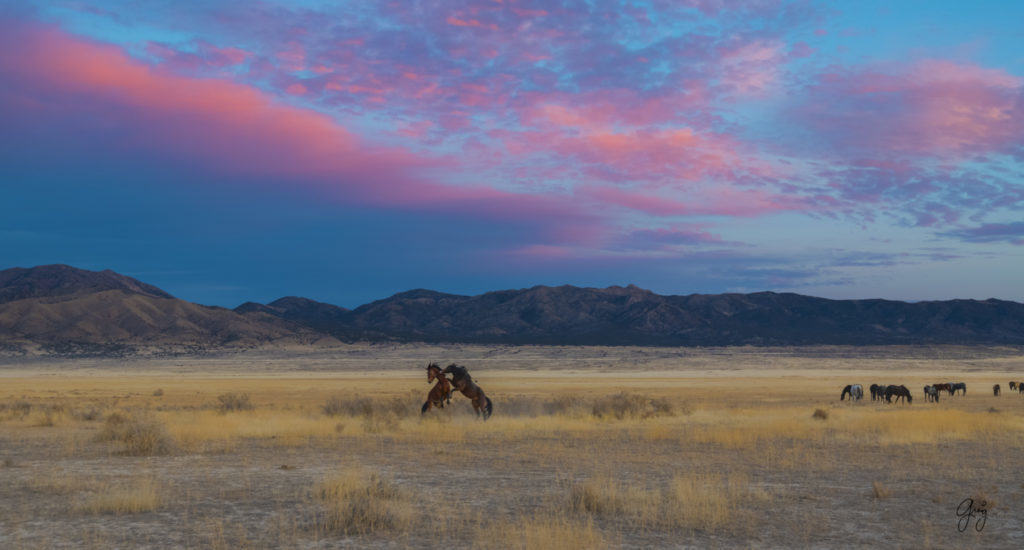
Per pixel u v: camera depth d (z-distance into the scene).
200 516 10.95
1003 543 9.49
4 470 15.78
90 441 22.33
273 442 22.06
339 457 18.38
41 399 62.91
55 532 9.85
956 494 13.02
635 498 12.16
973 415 31.02
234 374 178.50
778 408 45.53
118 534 9.73
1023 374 154.88
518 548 8.98
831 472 15.81
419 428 27.03
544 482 14.41
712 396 69.31
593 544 9.08
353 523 10.14
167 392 84.19
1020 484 14.18
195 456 18.66
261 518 10.81
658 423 30.91
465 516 10.96
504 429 27.11
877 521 10.77
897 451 19.59
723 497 12.45
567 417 34.00
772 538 9.70
